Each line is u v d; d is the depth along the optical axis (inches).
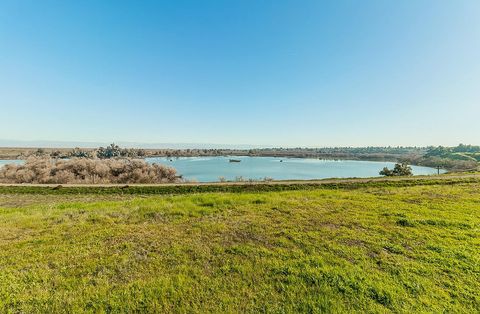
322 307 182.1
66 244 286.7
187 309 180.2
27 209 499.8
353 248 268.5
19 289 200.4
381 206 446.9
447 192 605.0
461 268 229.6
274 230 326.6
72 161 1715.1
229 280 214.5
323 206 449.4
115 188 1056.8
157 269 232.8
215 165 4825.3
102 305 183.3
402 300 188.5
